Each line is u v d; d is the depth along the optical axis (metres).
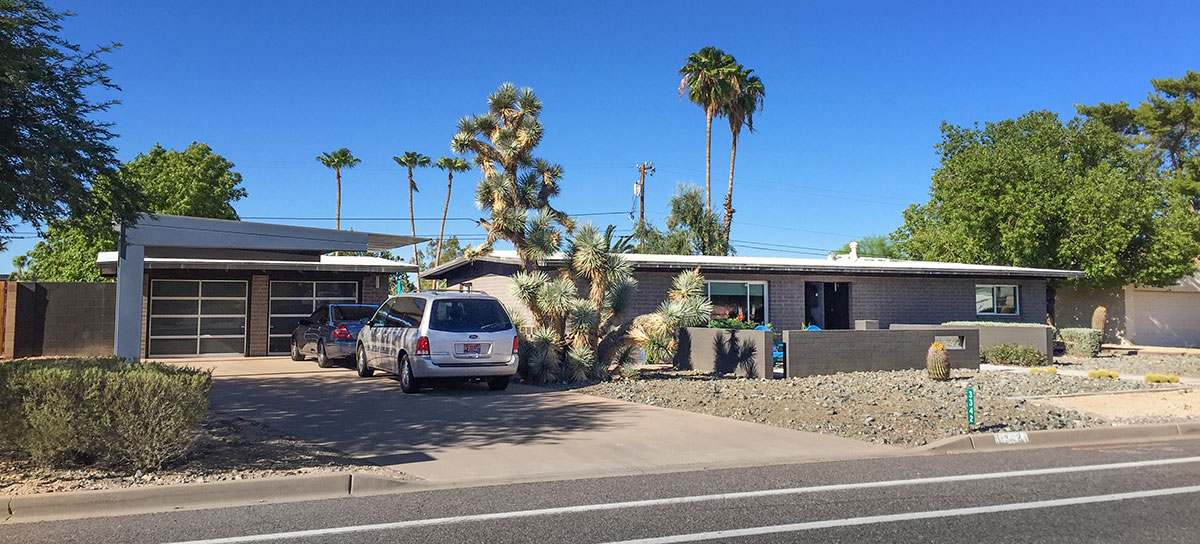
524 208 15.94
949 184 31.98
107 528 6.09
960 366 18.58
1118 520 6.23
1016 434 10.10
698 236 38.50
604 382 15.28
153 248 17.67
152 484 7.02
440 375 13.80
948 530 5.95
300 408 12.16
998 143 30.78
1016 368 19.33
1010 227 29.02
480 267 23.48
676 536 5.80
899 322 24.23
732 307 22.19
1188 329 33.16
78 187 9.44
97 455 7.70
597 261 15.59
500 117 16.45
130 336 14.58
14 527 6.12
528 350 15.91
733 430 10.44
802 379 16.20
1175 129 44.22
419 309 14.42
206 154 37.44
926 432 10.30
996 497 7.03
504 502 6.89
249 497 7.07
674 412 11.91
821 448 9.41
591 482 7.70
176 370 8.42
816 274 22.94
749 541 5.69
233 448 8.66
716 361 17.70
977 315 25.50
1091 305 31.75
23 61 9.02
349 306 19.91
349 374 17.53
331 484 7.33
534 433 10.16
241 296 23.11
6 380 7.51
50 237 12.65
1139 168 31.22
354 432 10.13
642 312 21.09
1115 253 28.30
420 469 8.15
